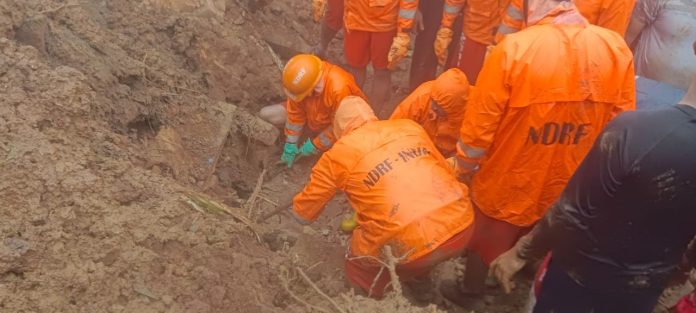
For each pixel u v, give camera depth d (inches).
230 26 222.7
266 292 135.9
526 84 120.6
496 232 145.9
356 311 123.6
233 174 189.3
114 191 137.5
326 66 185.3
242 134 198.7
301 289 143.6
